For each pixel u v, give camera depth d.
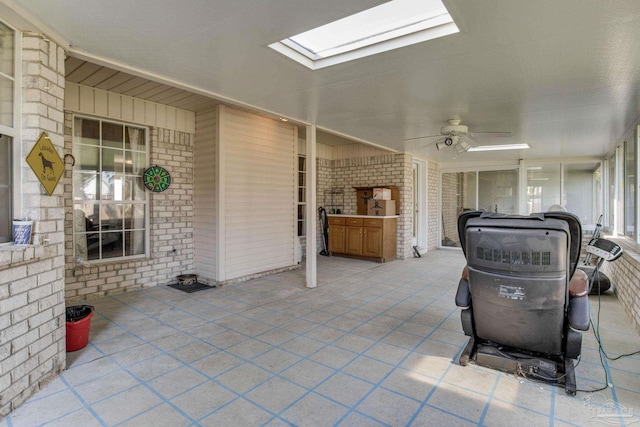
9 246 2.08
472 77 2.95
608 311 4.00
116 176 4.65
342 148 8.17
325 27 2.32
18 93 2.23
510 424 1.98
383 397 2.24
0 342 1.97
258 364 2.68
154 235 4.93
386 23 2.26
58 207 2.45
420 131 5.25
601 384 2.40
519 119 4.34
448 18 2.15
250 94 3.51
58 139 2.46
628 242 4.73
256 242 5.48
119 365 2.65
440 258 7.52
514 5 1.86
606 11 1.90
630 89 3.19
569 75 2.88
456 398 2.23
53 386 2.35
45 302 2.34
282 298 4.43
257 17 2.06
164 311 3.90
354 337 3.21
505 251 2.22
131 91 4.41
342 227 7.51
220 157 4.91
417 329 3.41
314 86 3.26
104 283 4.45
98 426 1.94
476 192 8.84
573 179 7.79
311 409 2.11
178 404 2.16
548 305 2.19
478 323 2.53
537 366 2.44
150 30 2.24
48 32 2.29
